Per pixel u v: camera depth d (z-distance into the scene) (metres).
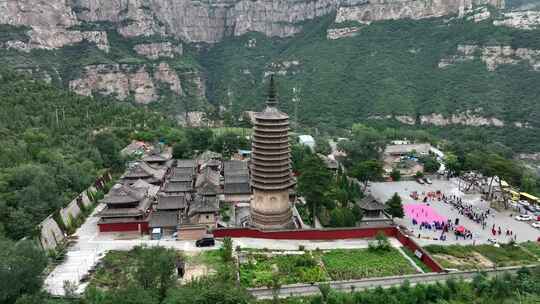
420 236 73.31
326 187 78.50
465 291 54.53
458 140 156.50
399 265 62.22
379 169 102.69
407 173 119.56
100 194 86.94
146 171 95.00
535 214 86.31
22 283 45.38
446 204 92.75
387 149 138.50
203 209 74.88
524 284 55.72
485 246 69.25
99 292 48.56
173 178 94.31
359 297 51.16
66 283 50.75
